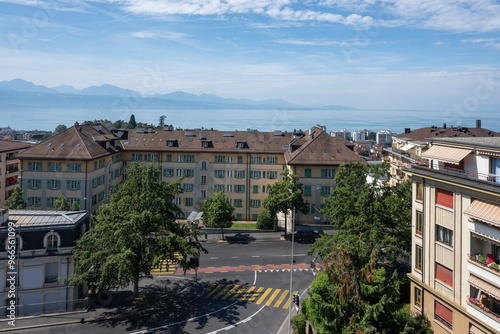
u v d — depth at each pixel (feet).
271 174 226.99
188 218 212.02
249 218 228.84
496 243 65.41
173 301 114.62
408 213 111.55
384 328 67.46
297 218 201.05
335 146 208.23
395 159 219.41
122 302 113.19
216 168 228.84
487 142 77.00
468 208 71.00
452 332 77.36
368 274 69.56
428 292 85.66
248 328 97.60
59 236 103.91
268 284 129.70
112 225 107.04
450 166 82.94
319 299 69.67
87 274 99.25
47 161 188.03
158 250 107.86
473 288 73.36
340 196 125.59
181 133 245.45
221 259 156.46
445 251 80.07
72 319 100.17
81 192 186.60
